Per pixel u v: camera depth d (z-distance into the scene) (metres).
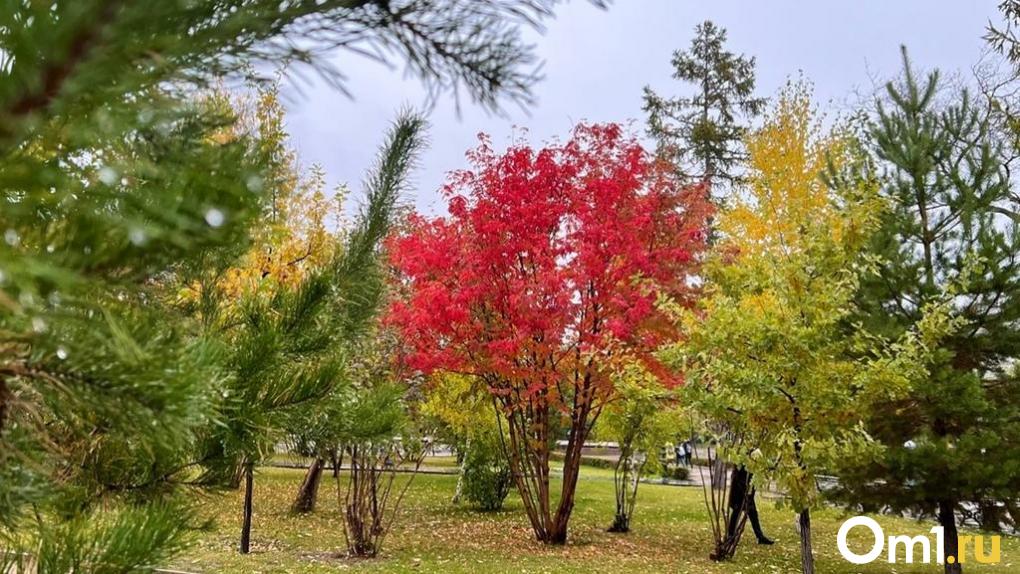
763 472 5.77
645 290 7.46
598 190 8.27
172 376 0.73
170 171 0.56
